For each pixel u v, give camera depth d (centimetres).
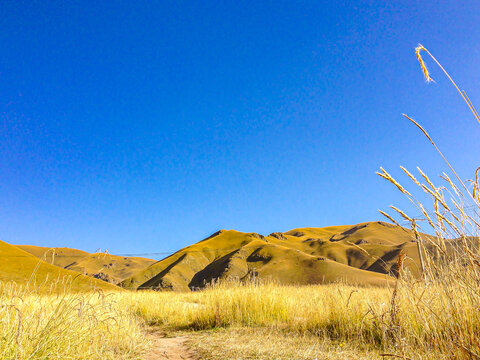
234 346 619
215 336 754
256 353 550
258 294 995
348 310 692
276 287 1098
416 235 282
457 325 283
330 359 481
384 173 262
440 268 290
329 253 14012
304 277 8538
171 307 1227
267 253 10881
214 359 534
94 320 525
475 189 253
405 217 272
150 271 14512
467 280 274
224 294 1056
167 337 809
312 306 895
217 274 10306
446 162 247
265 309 926
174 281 12644
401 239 16275
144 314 1178
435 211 265
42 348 398
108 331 555
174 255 16288
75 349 456
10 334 385
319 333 700
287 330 778
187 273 13825
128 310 1049
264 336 716
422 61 202
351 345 557
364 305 665
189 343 688
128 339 607
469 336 268
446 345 287
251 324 895
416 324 361
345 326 662
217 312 925
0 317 402
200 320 978
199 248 17125
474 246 258
